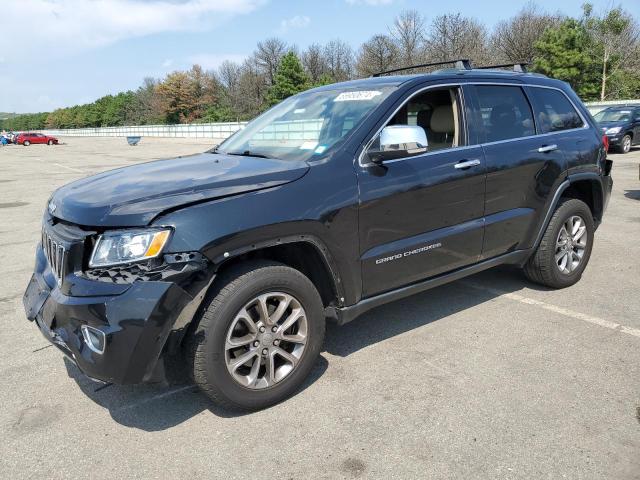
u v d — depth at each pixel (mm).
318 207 3025
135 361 2537
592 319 4184
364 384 3283
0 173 19391
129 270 2586
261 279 2852
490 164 3939
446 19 51562
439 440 2719
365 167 3281
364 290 3383
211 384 2795
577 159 4660
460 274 3988
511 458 2568
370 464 2557
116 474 2541
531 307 4457
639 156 17422
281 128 3904
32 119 158125
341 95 3867
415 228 3549
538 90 4582
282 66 61812
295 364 3080
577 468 2486
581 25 43031
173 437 2814
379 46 56688
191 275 2635
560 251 4746
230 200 2783
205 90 88125
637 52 43062
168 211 2648
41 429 2918
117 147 41750
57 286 2846
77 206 2805
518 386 3211
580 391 3141
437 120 3920
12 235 8016
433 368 3463
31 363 3709
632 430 2762
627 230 7203
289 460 2602
